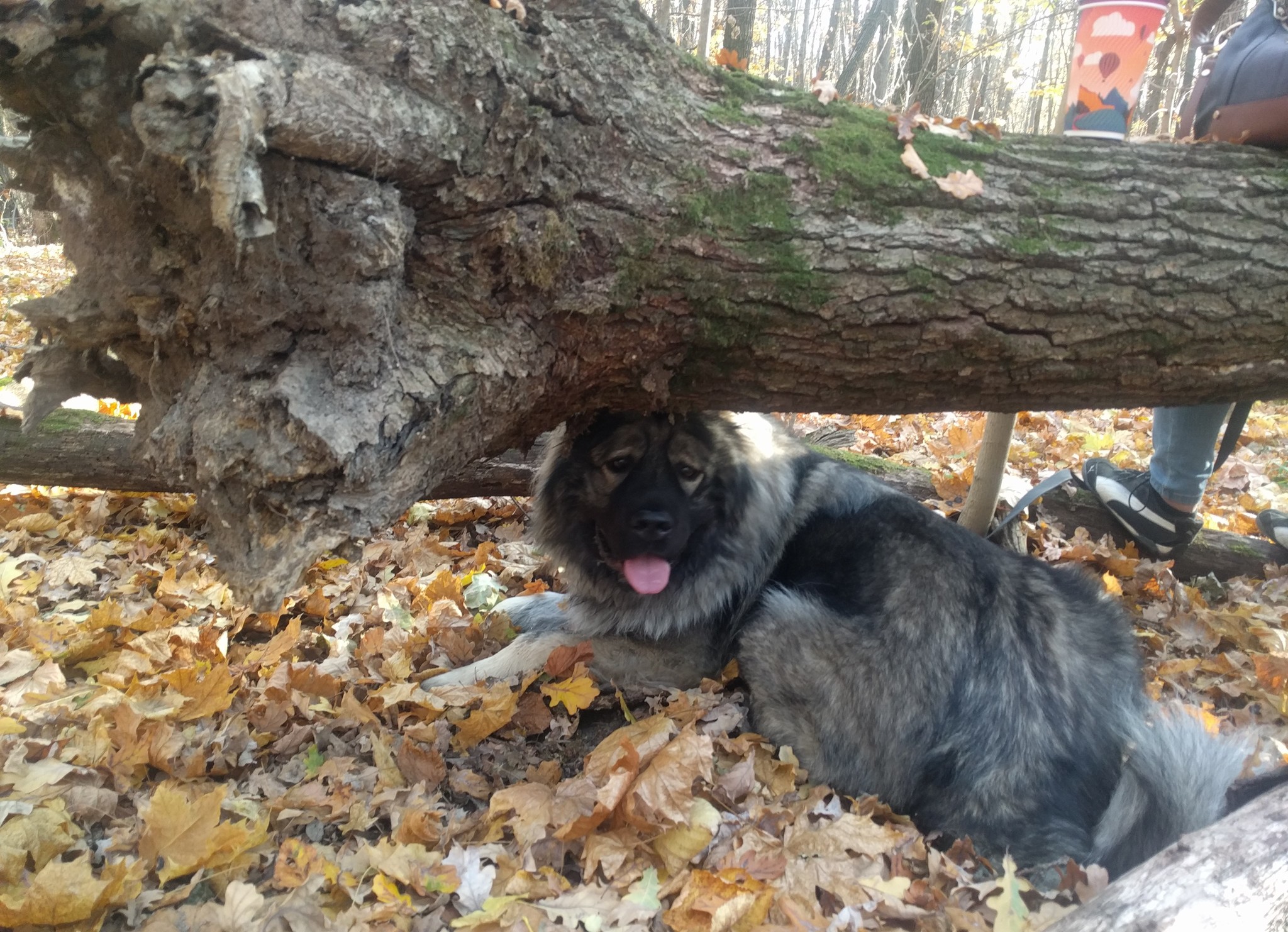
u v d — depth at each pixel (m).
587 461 3.08
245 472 1.73
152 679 2.72
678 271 2.07
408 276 1.90
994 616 2.57
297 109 1.51
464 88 1.73
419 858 2.00
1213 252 2.24
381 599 3.53
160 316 1.77
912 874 2.15
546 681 2.96
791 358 2.26
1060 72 19.30
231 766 2.39
